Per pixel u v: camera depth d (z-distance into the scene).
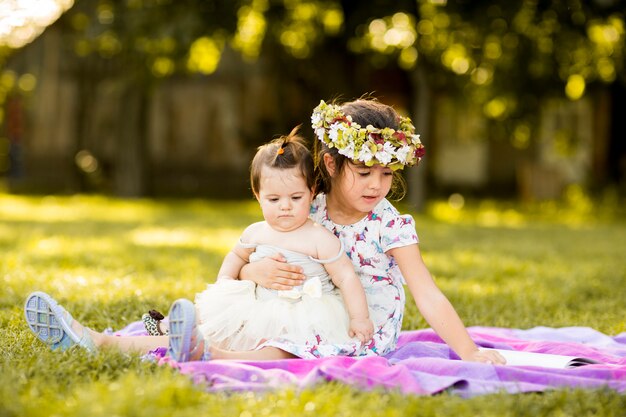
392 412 3.13
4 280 6.49
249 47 17.14
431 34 15.14
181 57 15.10
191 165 22.52
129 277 6.88
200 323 3.99
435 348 4.24
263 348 3.90
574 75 16.17
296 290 3.98
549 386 3.55
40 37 19.98
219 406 3.17
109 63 19.62
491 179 23.70
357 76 20.27
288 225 4.03
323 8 15.70
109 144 22.17
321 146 4.14
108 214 14.67
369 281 4.20
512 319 5.89
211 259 8.57
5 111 19.97
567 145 18.80
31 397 3.22
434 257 9.12
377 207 4.19
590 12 14.91
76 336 3.88
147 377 3.46
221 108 22.09
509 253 9.85
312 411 3.12
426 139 15.88
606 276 7.88
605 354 4.31
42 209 15.28
